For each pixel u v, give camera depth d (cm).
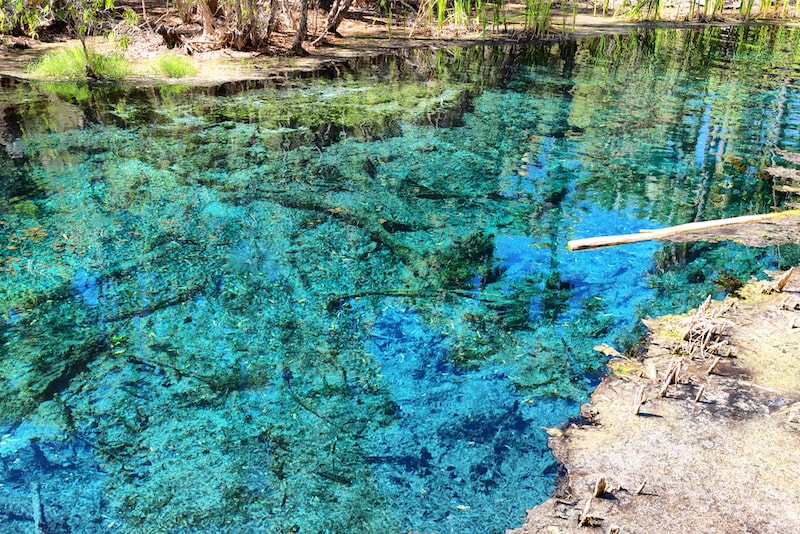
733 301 468
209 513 305
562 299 478
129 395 378
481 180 688
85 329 433
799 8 2114
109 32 1217
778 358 401
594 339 432
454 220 598
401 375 399
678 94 1059
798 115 956
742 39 1647
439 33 1519
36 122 811
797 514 291
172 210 595
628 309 465
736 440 336
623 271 514
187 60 1144
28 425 355
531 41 1510
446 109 937
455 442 347
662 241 561
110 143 750
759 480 310
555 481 319
